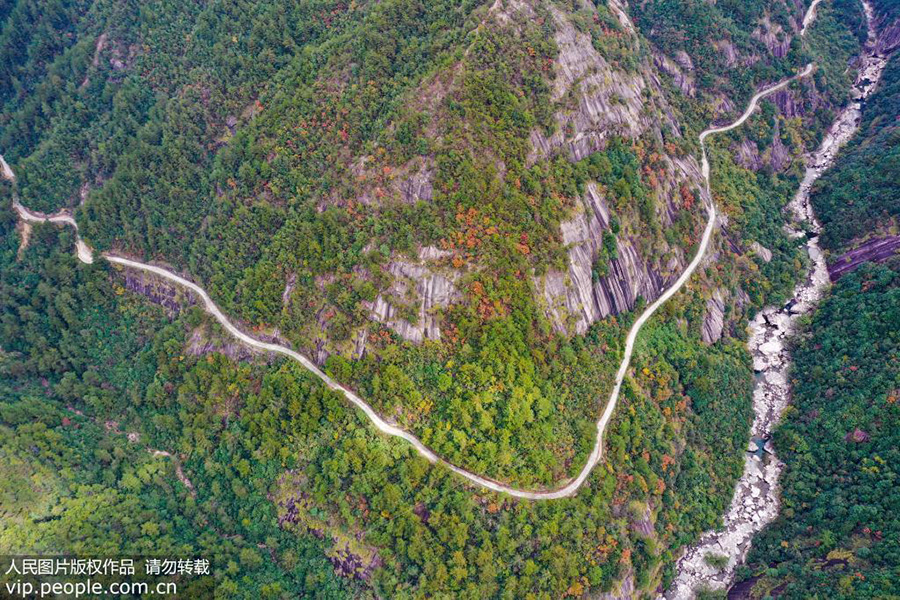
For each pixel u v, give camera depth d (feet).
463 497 303.89
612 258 359.46
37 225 396.98
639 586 315.58
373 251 324.19
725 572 337.72
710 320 396.98
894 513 298.35
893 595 269.03
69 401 359.05
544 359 323.78
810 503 337.72
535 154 336.90
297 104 360.69
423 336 321.52
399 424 320.70
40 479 309.22
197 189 384.06
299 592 306.35
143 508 325.21
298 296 339.16
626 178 368.89
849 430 340.18
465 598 288.51
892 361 343.05
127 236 383.65
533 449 312.50
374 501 302.25
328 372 329.72
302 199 350.23
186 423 343.26
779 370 399.24
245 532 323.98
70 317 374.84
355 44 357.20
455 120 323.37
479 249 316.81
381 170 329.93
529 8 355.77
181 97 392.68
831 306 399.24
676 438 356.18
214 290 363.15
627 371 358.02
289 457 321.32
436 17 354.13
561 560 298.15
